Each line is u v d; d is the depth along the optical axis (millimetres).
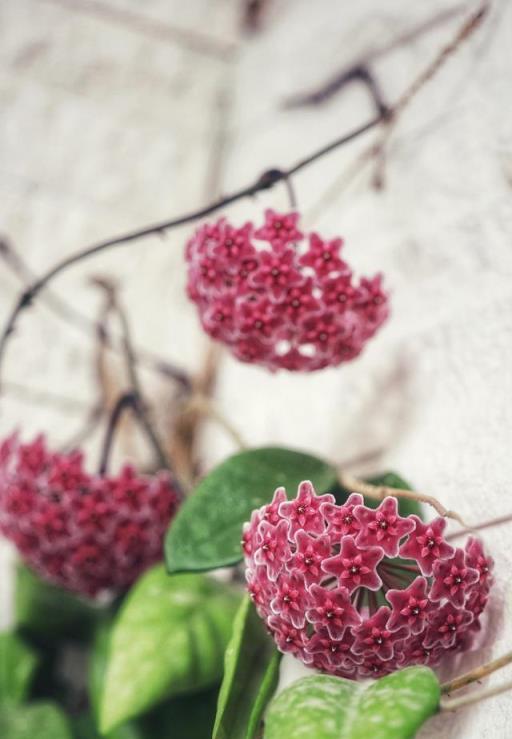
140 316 625
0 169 600
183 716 500
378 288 440
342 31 569
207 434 606
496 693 373
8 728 518
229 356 621
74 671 562
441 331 477
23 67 616
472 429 449
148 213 644
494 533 424
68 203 618
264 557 395
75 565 487
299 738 372
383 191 521
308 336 435
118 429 593
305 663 404
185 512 438
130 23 655
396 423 489
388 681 382
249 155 641
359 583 387
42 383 589
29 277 595
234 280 433
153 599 473
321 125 568
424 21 516
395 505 391
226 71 682
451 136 491
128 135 646
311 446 529
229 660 411
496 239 462
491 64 478
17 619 546
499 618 412
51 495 481
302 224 562
